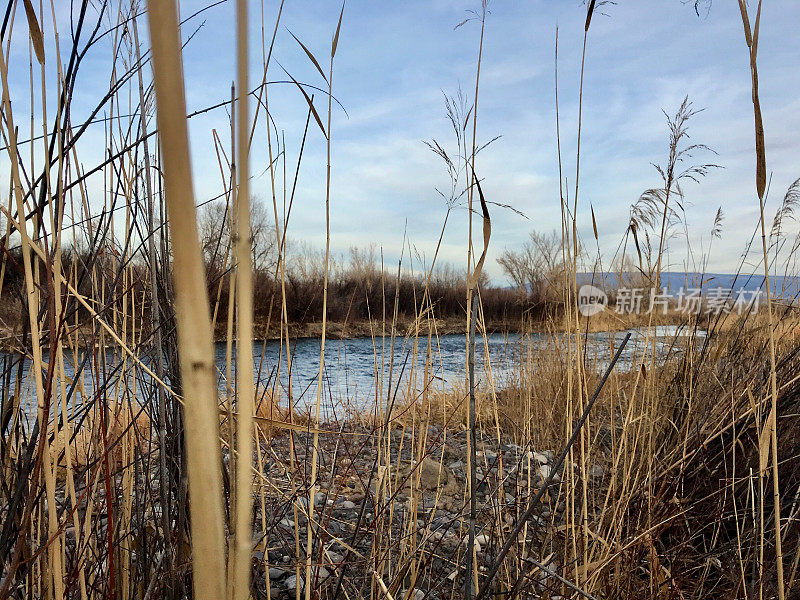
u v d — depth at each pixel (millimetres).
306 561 1565
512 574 1938
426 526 2014
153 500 1561
